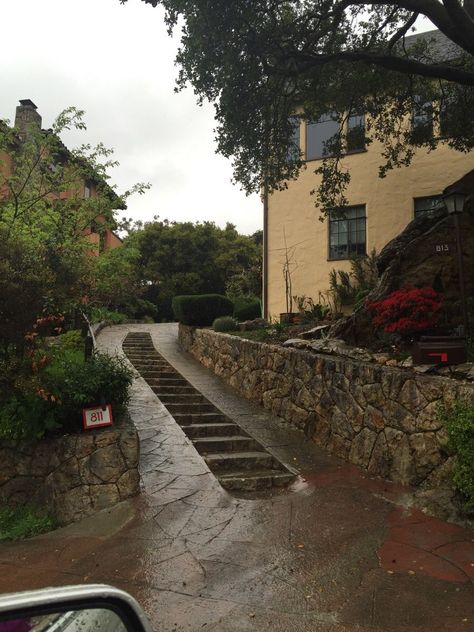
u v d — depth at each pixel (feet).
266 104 32.65
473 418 15.97
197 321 51.16
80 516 18.13
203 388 35.04
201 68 28.50
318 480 20.25
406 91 38.55
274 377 30.22
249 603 11.41
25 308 19.81
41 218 34.68
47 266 20.81
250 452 23.82
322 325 37.60
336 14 30.71
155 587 12.26
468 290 28.48
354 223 47.75
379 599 11.40
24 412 20.08
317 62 30.81
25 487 20.33
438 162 44.68
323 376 25.40
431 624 10.38
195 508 17.35
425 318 24.36
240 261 108.37
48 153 37.83
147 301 93.56
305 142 50.31
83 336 30.99
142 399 29.53
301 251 49.49
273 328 38.65
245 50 28.68
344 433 23.13
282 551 14.03
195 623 10.63
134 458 18.89
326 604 11.30
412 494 18.06
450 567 12.77
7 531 18.11
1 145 36.04
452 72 29.40
